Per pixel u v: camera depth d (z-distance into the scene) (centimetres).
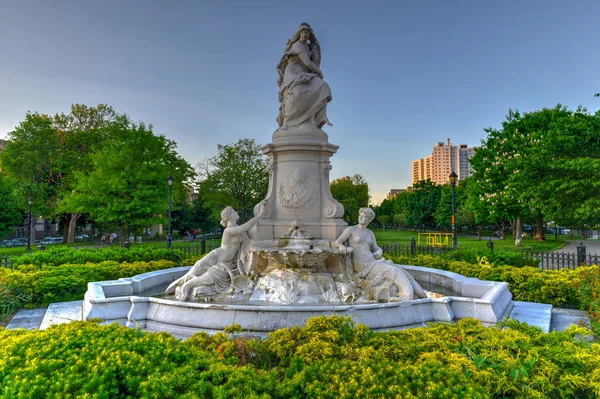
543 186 1842
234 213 721
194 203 5003
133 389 300
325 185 789
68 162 3119
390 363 342
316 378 321
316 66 823
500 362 347
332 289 641
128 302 576
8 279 772
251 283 661
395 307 533
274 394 301
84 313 603
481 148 2939
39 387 278
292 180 776
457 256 1229
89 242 3788
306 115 798
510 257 1163
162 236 4806
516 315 662
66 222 3862
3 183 2811
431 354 359
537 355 357
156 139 2269
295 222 741
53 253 1165
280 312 501
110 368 310
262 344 398
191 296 624
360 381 312
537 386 325
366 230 718
